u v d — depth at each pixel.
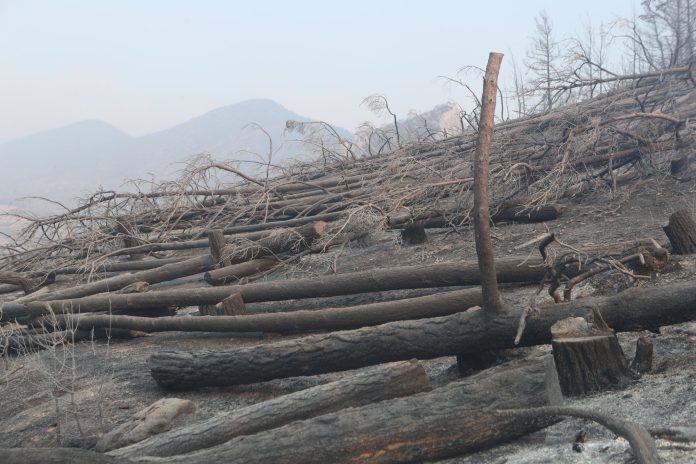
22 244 13.78
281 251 10.58
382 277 8.68
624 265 7.21
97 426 6.38
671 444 3.91
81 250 13.47
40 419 6.73
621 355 5.19
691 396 4.68
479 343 5.80
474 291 7.38
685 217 7.69
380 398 4.87
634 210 10.36
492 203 10.98
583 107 11.88
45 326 10.44
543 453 4.25
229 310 9.27
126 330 9.91
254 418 4.82
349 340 6.18
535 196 10.51
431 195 10.96
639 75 12.28
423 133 14.65
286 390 6.68
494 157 11.39
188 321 9.16
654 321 5.53
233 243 10.88
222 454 4.34
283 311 9.65
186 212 13.59
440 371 6.45
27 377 8.30
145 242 13.36
